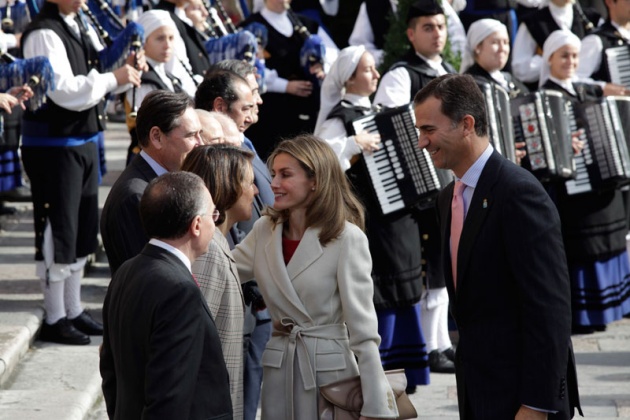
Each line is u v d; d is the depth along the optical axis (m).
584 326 23.08
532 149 20.86
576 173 21.55
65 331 18.91
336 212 11.44
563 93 21.89
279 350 11.49
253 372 14.19
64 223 18.80
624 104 22.19
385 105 19.39
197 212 9.74
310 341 11.35
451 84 10.93
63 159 18.66
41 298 20.16
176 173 9.94
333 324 11.47
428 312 19.91
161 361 9.20
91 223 19.56
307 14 29.23
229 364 10.98
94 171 19.50
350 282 11.28
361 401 11.20
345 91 18.77
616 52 25.16
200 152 11.66
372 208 18.06
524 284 10.49
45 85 17.47
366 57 18.39
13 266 22.59
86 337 18.97
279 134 23.89
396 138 17.91
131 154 19.36
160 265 9.58
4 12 22.56
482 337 10.91
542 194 10.66
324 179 11.42
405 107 17.97
